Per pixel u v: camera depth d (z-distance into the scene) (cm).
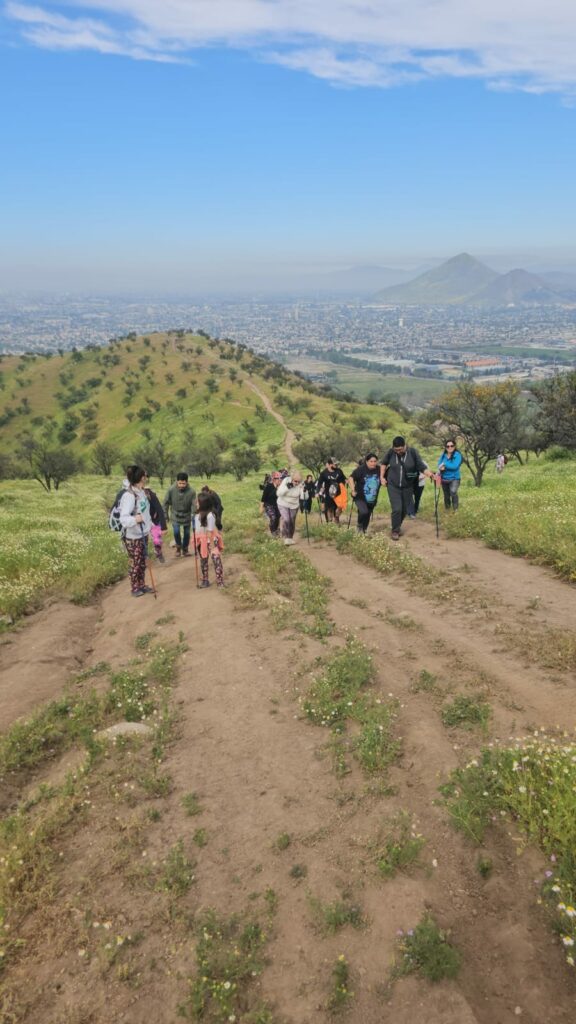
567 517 1320
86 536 2086
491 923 362
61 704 697
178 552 1523
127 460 9181
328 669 698
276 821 470
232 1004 335
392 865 406
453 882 393
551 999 316
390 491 1395
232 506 3419
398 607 926
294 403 15238
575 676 635
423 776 500
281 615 913
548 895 370
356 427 12362
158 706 682
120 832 477
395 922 367
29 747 620
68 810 505
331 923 370
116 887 422
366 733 553
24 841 465
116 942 376
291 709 643
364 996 328
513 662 686
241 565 1296
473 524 1409
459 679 661
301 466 7650
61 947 379
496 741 533
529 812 423
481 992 324
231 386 18512
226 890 411
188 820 484
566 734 521
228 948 364
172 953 368
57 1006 344
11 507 3619
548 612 833
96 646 938
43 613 1123
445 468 1612
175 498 1455
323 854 430
